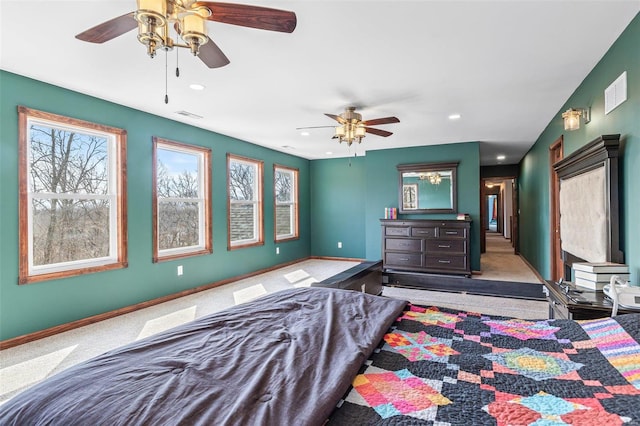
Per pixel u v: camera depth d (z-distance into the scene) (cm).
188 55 246
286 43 229
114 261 354
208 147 477
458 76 287
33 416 84
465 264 527
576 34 218
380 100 348
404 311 171
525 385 98
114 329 311
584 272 217
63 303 307
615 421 79
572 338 129
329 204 743
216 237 489
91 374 99
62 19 199
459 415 84
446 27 210
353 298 182
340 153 680
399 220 571
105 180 353
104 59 252
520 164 761
